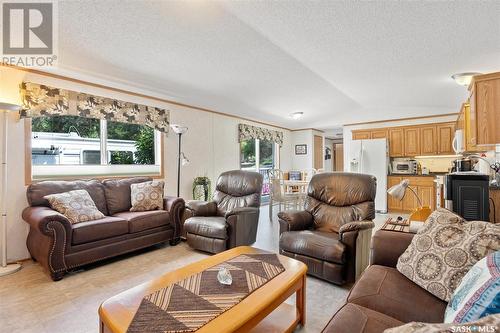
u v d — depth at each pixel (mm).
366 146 6164
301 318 1781
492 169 3156
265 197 7180
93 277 2570
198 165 5059
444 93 4285
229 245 3141
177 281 1580
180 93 4223
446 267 1348
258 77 3848
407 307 1256
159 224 3387
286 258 1981
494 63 2852
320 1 2047
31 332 1731
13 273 2637
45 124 3320
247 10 2227
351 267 2324
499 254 1059
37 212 2580
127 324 1173
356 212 2773
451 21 2061
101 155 3836
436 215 1626
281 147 7672
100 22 2342
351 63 3270
